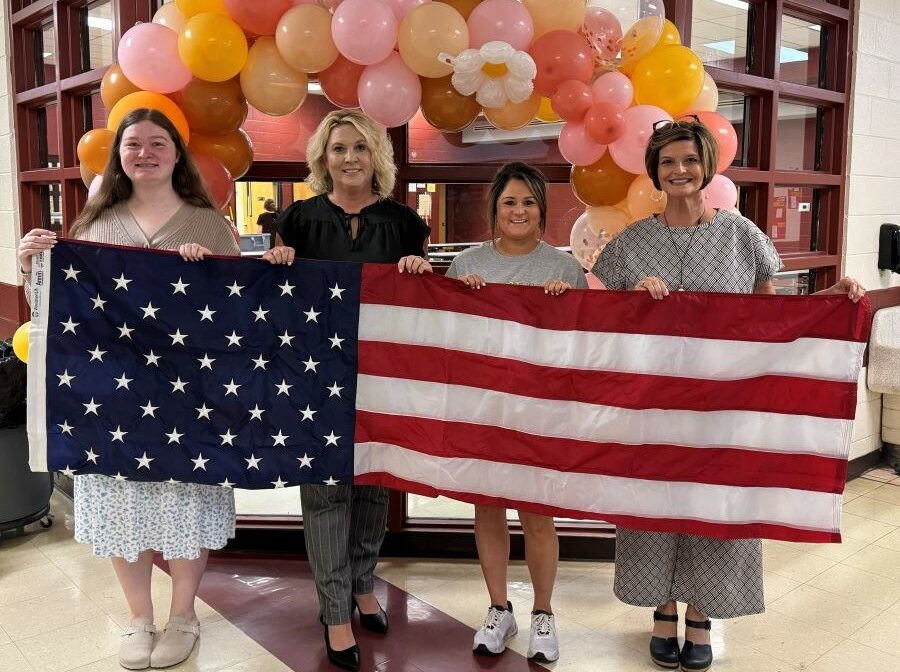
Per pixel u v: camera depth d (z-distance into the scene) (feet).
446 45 8.34
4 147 15.02
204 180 8.73
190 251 7.86
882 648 8.78
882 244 15.16
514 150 10.75
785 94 12.79
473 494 8.06
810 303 7.32
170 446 8.00
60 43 12.69
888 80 14.76
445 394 8.05
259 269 8.01
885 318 15.02
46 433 7.86
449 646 8.80
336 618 8.22
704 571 8.03
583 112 8.93
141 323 7.91
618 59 9.37
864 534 12.16
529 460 7.95
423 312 8.06
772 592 10.16
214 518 8.42
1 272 15.71
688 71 9.09
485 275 8.30
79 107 12.98
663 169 7.59
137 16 11.21
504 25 8.51
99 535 8.09
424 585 10.34
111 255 7.83
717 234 7.77
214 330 7.99
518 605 9.78
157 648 8.34
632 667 8.40
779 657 8.58
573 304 7.79
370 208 8.49
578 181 9.79
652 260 7.85
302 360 8.11
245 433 8.08
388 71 8.67
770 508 7.50
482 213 10.85
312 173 8.61
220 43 8.56
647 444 7.69
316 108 10.80
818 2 13.07
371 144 8.11
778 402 7.42
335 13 8.43
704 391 7.55
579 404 7.82
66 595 9.93
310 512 8.32
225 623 9.26
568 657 8.59
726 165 9.61
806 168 14.03
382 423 8.16
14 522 11.50
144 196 8.11
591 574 10.71
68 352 7.85
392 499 11.10
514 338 7.93
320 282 8.08
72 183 12.94
